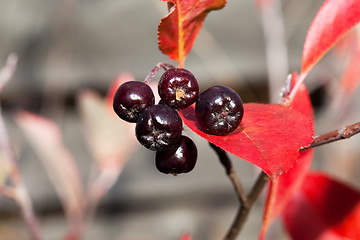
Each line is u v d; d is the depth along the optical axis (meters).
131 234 0.71
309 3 0.72
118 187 0.71
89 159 0.68
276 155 0.20
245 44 0.72
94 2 0.71
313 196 0.27
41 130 0.36
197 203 0.73
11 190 0.30
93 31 0.71
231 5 0.72
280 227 0.47
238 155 0.20
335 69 0.57
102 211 0.70
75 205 0.37
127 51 0.71
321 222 0.27
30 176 0.68
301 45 0.72
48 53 0.70
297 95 0.25
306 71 0.24
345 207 0.27
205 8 0.22
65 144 0.68
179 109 0.22
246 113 0.22
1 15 0.70
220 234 0.72
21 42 0.70
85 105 0.35
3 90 0.68
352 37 0.46
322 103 0.66
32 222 0.30
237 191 0.24
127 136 0.36
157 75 0.50
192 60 0.71
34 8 0.71
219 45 0.72
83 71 0.70
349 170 0.65
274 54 0.50
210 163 0.73
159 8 0.63
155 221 0.72
